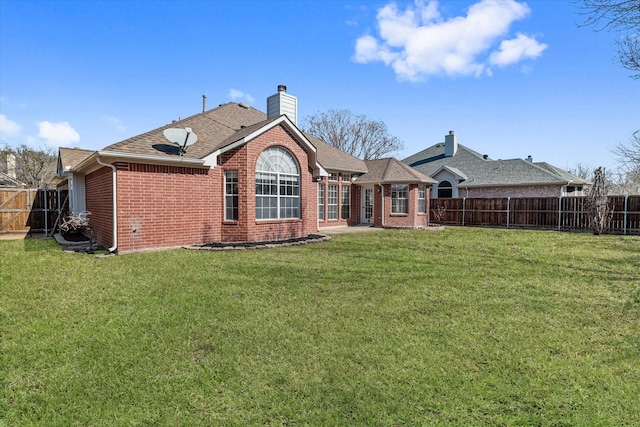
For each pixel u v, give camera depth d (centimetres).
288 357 373
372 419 273
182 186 1115
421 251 1077
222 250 1053
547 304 557
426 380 329
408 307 538
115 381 324
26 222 1459
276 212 1290
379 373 341
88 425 265
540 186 2428
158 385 319
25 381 322
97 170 1202
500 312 520
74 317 483
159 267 798
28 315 489
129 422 268
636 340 420
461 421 272
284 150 1309
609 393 309
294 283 671
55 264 829
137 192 1020
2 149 2964
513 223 2050
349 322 473
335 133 4422
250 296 586
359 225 2066
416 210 1939
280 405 290
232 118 1625
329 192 1945
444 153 3178
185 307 527
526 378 333
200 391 310
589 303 563
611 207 1694
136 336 423
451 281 698
